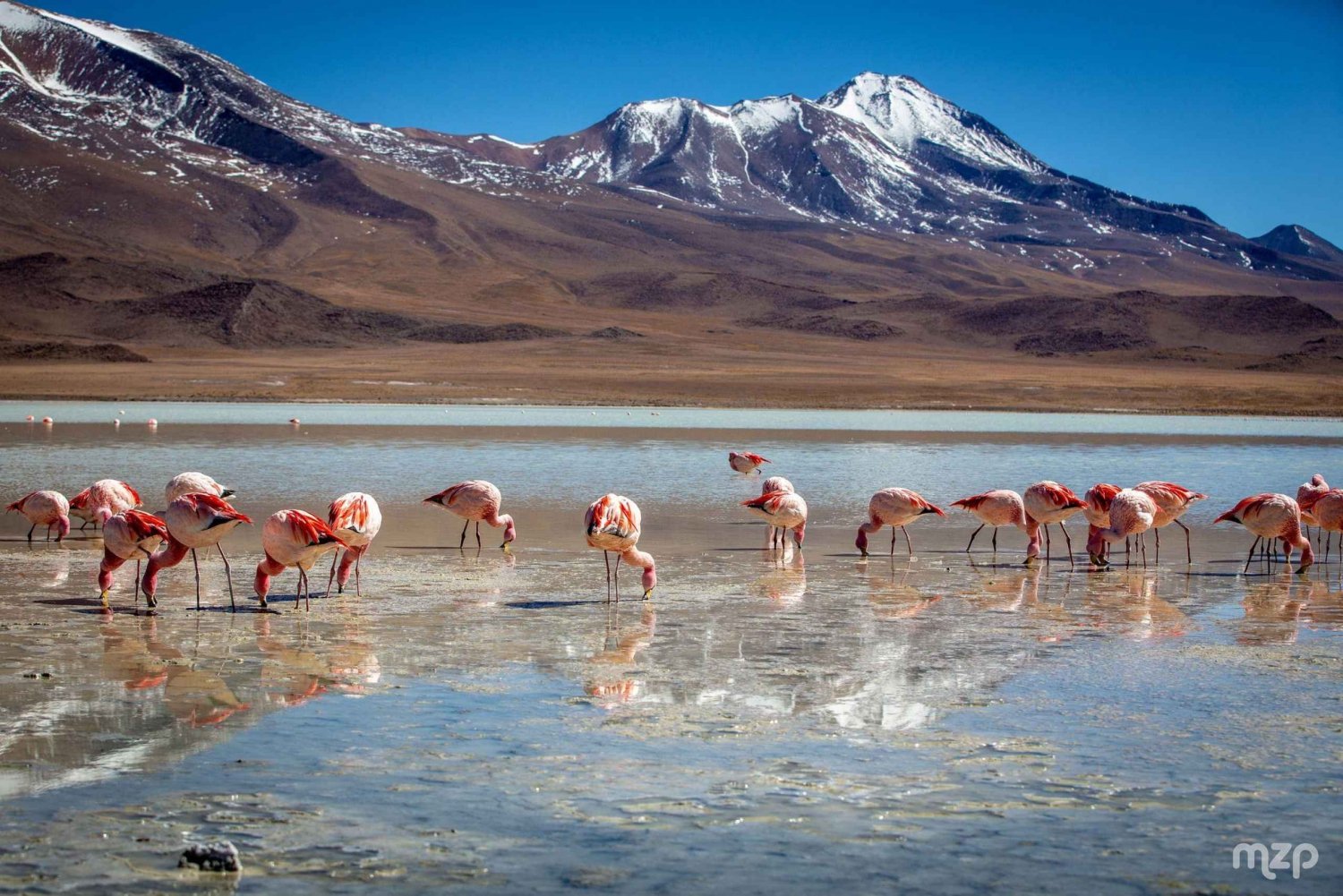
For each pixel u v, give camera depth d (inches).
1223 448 1561.3
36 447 1333.7
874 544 773.9
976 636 499.5
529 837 284.4
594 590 594.9
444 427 1788.9
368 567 658.8
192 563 660.1
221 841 270.2
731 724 369.4
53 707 379.2
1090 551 702.5
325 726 362.6
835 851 278.2
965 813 301.4
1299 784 323.6
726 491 1034.7
